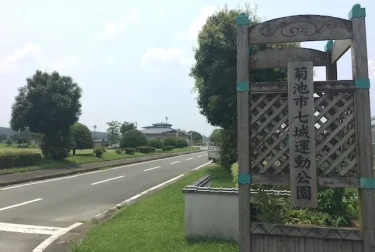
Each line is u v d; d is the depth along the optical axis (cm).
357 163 379
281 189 581
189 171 2030
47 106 1977
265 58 426
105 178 1619
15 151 1748
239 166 403
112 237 572
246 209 401
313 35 399
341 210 442
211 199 539
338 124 386
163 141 5675
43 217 793
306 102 385
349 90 385
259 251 400
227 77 1249
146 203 894
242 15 416
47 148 2111
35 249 555
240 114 405
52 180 1496
